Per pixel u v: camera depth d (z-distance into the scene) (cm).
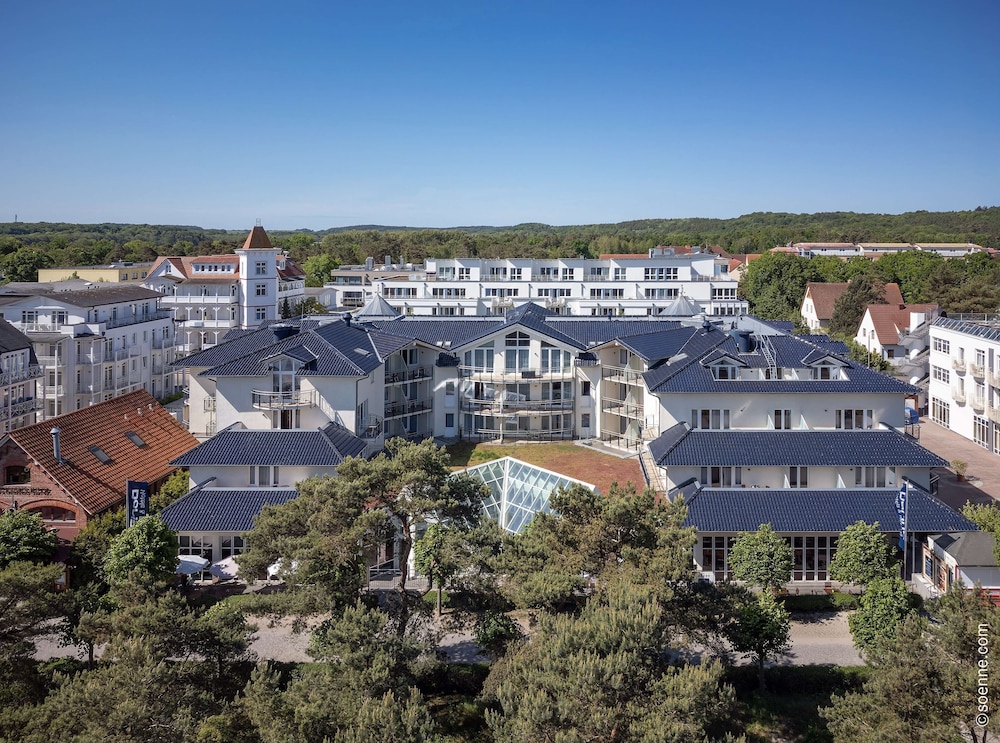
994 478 7719
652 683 3088
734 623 4212
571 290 14338
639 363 7981
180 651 3597
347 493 4000
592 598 3766
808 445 6075
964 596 3428
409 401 8362
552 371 8450
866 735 3177
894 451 5997
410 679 3659
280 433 6244
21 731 3170
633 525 4003
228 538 5719
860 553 5003
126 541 4784
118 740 2922
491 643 4072
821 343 8444
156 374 11450
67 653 4675
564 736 2756
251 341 8244
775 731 3991
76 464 5931
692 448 6084
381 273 17338
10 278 18775
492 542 4138
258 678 3347
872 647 4241
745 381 6719
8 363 8200
